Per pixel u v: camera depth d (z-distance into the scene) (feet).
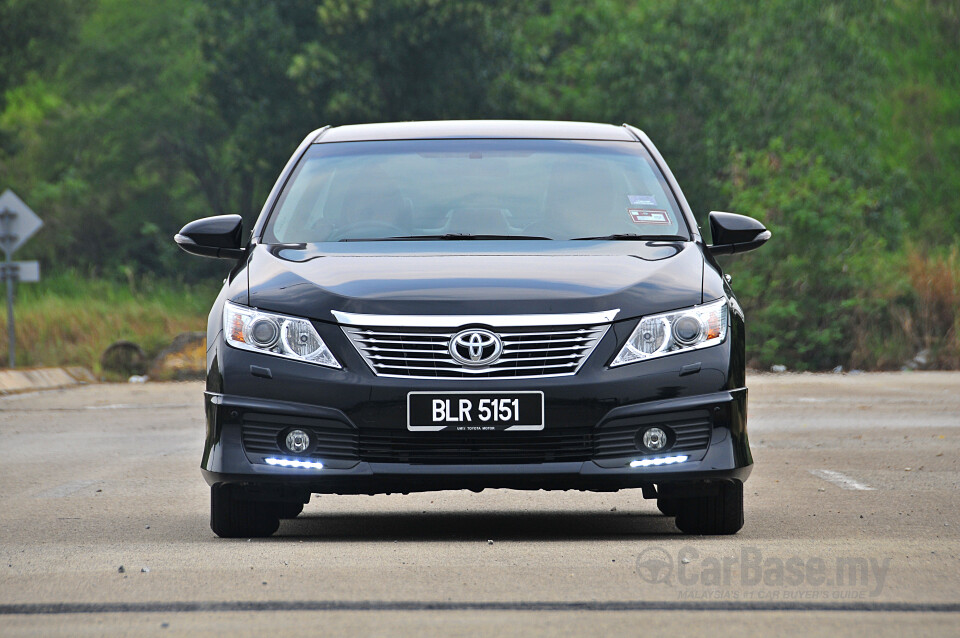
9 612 38.78
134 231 455.63
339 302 52.85
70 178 448.24
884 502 67.41
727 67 338.75
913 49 424.05
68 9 447.42
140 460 93.61
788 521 59.98
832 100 342.85
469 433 51.55
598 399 51.67
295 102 352.28
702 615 37.45
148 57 461.78
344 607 38.73
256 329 53.42
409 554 48.73
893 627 35.96
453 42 340.18
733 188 280.31
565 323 51.96
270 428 52.70
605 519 62.75
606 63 345.31
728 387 52.95
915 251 274.36
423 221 61.11
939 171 393.91
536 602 39.04
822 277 254.47
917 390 172.14
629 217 61.46
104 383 208.74
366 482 51.88
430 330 51.88
